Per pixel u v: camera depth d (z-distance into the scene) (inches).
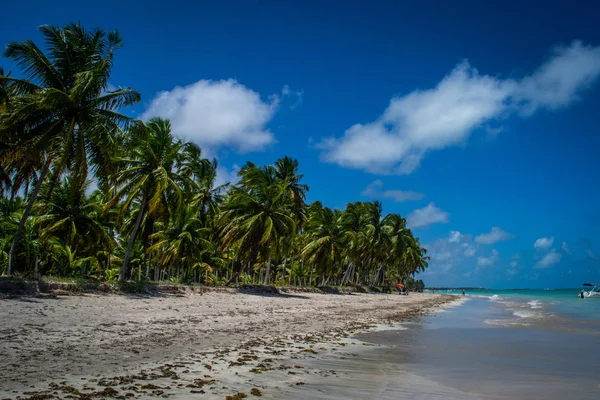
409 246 3213.6
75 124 842.2
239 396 249.0
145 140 928.9
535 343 558.9
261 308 961.5
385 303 1621.6
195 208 1593.3
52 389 245.4
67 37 850.8
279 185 1423.5
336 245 2037.4
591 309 1508.4
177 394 248.4
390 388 293.9
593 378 342.6
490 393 288.4
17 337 404.8
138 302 816.9
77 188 842.2
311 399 254.5
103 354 359.6
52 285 763.4
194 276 1729.8
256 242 1411.2
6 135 776.3
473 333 671.8
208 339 478.6
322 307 1133.7
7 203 1275.8
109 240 1315.2
